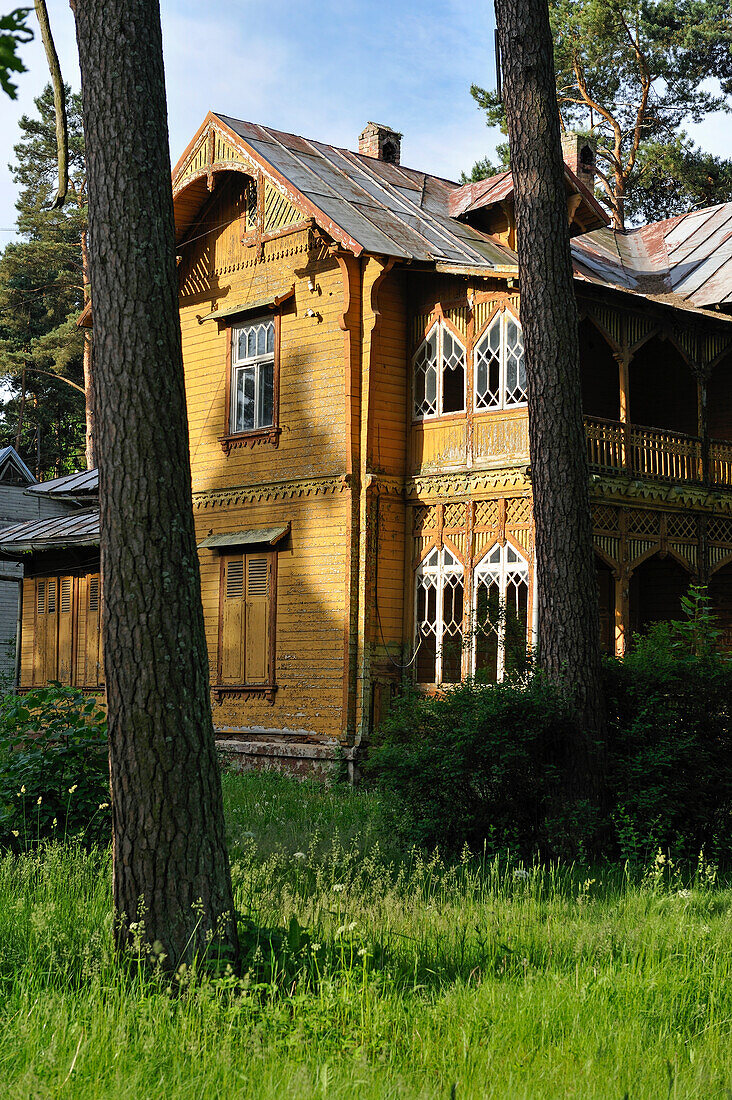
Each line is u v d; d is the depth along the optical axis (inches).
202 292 888.9
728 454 825.5
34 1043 188.5
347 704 731.4
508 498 715.4
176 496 258.2
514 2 474.6
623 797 432.8
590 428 723.4
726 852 429.4
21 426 2014.0
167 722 248.5
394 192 884.6
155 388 259.0
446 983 240.4
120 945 245.1
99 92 265.7
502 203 850.1
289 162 847.7
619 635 728.3
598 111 1507.1
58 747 406.9
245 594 821.2
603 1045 203.2
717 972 251.3
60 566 1031.0
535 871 345.4
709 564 800.9
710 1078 190.7
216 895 247.3
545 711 430.3
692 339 815.7
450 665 737.6
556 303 463.8
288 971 241.1
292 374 800.9
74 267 1887.3
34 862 346.0
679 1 1466.5
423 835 422.9
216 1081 179.2
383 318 770.2
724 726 459.8
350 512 747.4
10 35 130.0
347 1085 175.3
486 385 736.3
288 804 577.3
